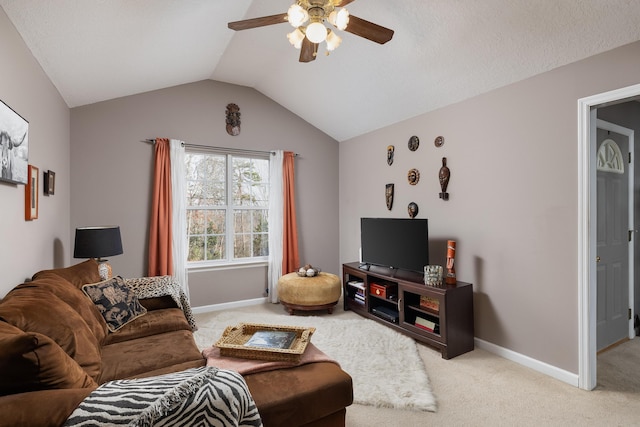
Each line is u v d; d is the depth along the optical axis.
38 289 1.66
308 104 4.33
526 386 2.33
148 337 2.21
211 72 3.89
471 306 2.95
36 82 2.33
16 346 0.93
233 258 4.38
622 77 2.09
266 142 4.50
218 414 1.03
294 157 4.71
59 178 3.01
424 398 2.14
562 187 2.41
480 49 2.54
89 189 3.50
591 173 2.29
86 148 3.48
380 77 3.31
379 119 4.03
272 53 3.46
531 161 2.60
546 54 2.37
